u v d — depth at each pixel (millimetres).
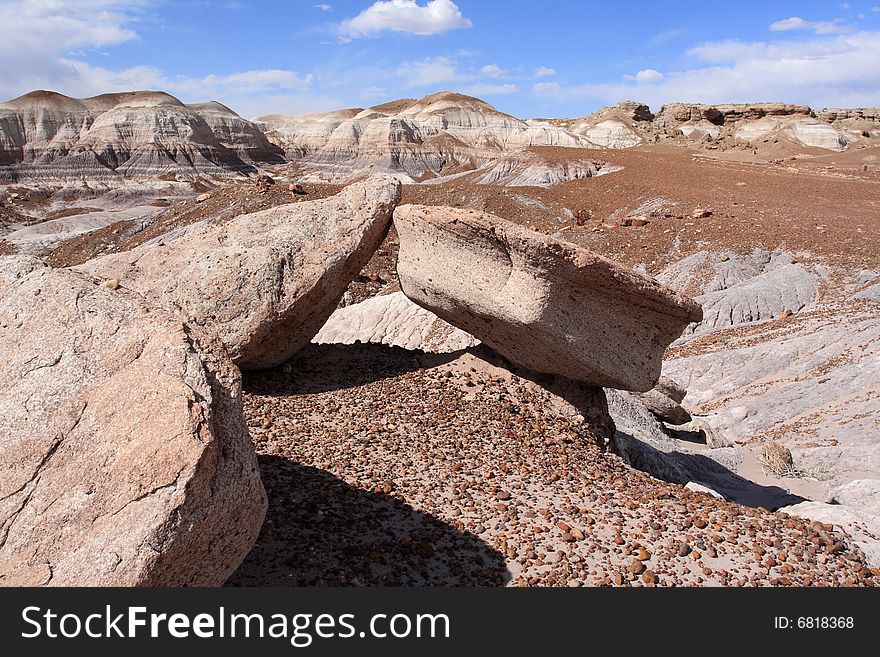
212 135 107250
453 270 8336
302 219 9805
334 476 6551
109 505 3318
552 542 5711
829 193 39875
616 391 13094
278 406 8344
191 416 3465
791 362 16859
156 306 4156
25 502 3396
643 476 7750
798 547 5984
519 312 7691
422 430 7793
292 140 133500
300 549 5277
